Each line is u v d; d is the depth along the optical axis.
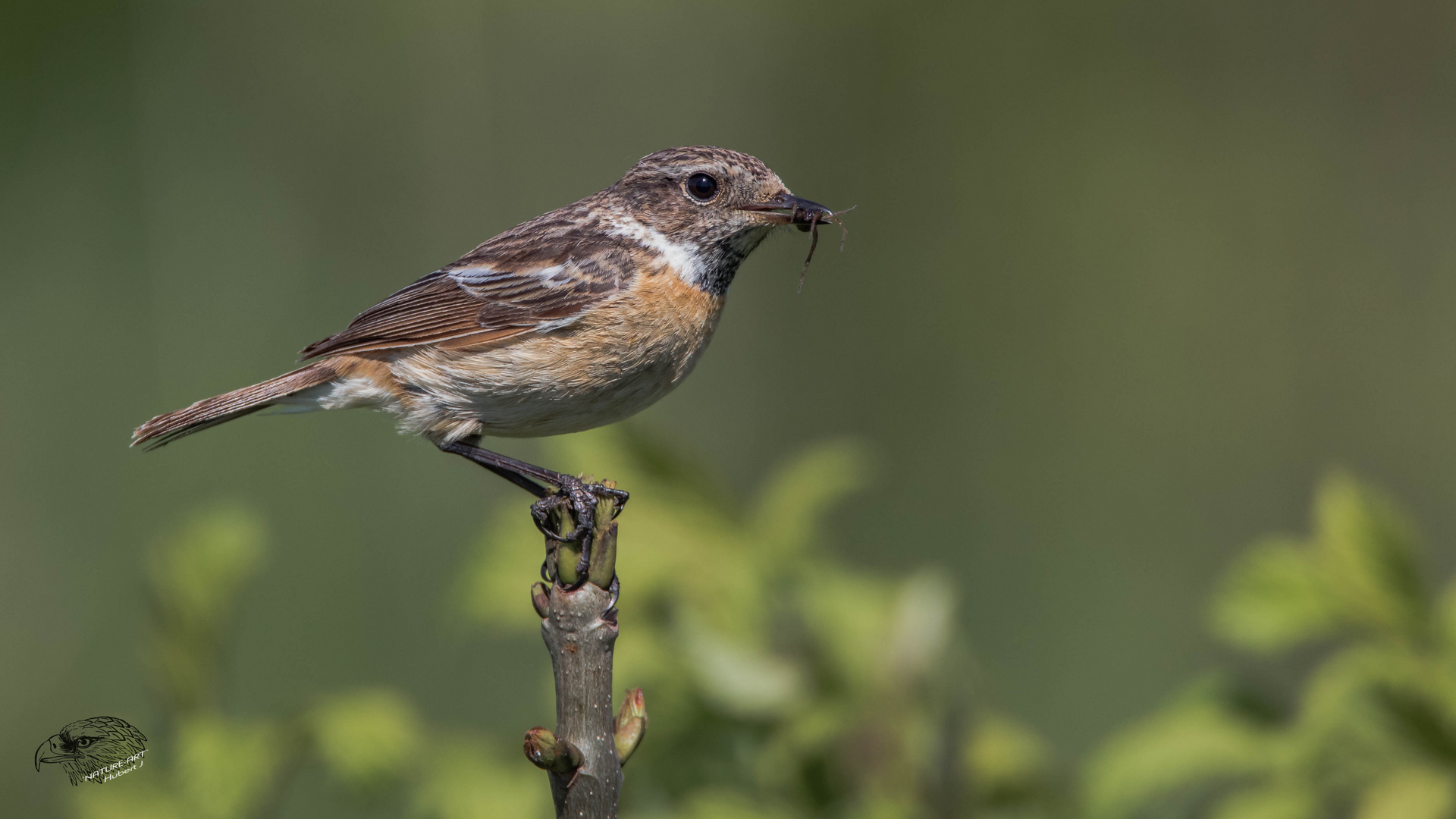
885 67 17.59
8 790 10.47
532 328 6.88
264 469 12.77
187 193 14.00
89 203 13.46
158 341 13.38
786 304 16.89
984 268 16.97
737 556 5.91
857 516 14.36
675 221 7.26
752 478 15.44
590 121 16.70
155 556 5.93
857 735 5.34
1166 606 12.82
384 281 14.94
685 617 5.55
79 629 11.45
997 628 12.73
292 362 13.55
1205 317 16.30
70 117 13.47
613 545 4.12
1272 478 14.40
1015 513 14.25
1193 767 4.94
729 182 7.28
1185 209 16.75
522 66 16.44
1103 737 11.33
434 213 15.89
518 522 5.83
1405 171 16.28
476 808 5.58
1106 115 17.31
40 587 11.76
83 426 12.84
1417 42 16.28
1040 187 17.16
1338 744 4.83
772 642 5.61
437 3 15.85
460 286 7.03
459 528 12.76
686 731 5.66
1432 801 4.47
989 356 16.27
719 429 15.83
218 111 14.50
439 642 11.71
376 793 5.63
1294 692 8.62
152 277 13.53
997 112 17.44
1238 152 16.88
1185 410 15.34
